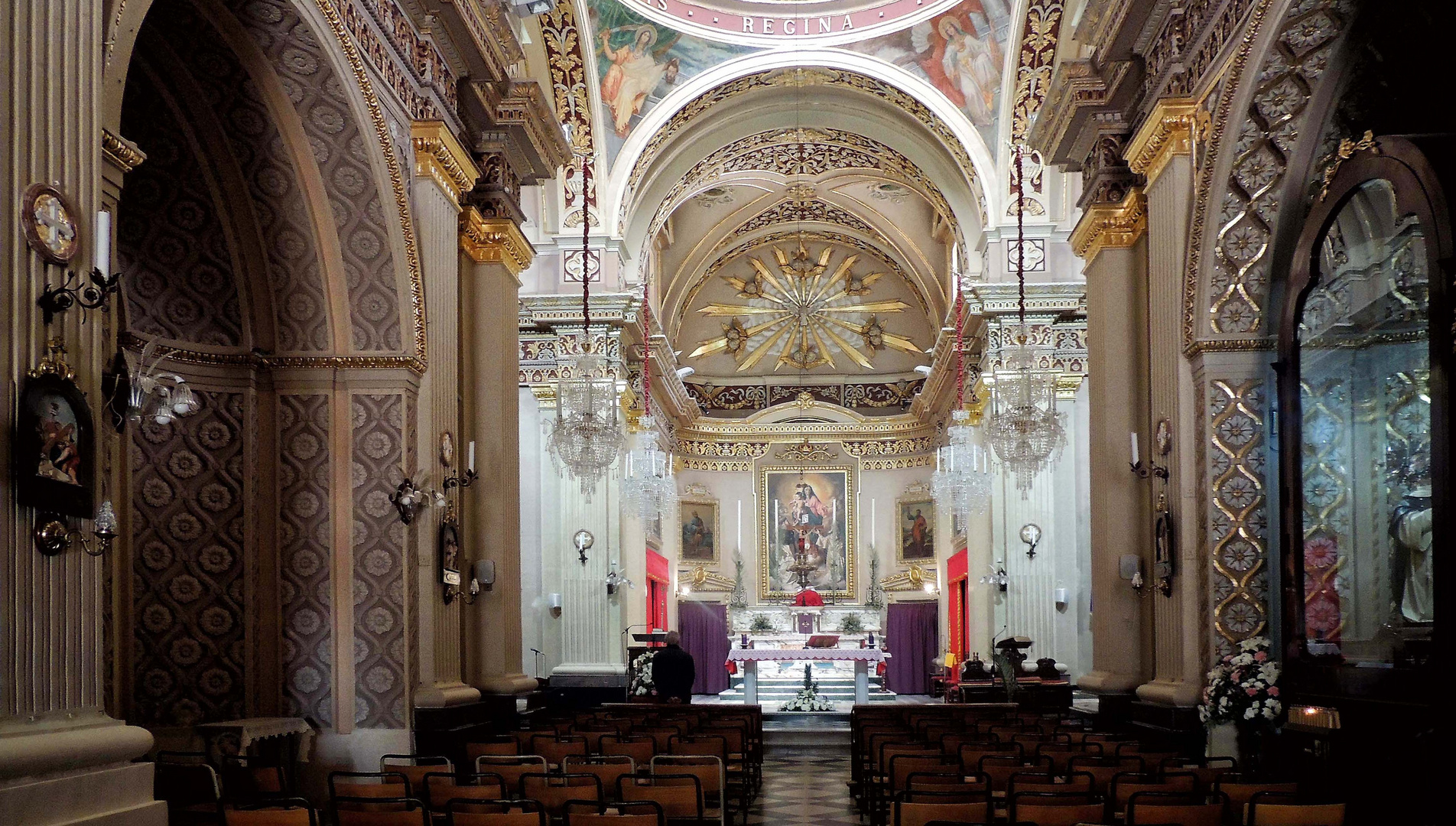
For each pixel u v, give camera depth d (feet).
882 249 100.42
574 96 66.03
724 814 29.48
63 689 16.90
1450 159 25.26
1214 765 32.27
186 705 32.58
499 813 21.09
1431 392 25.32
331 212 32.53
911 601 100.37
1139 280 41.50
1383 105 30.91
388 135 32.48
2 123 16.16
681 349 106.93
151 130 31.32
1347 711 27.84
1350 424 31.01
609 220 68.39
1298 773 30.14
